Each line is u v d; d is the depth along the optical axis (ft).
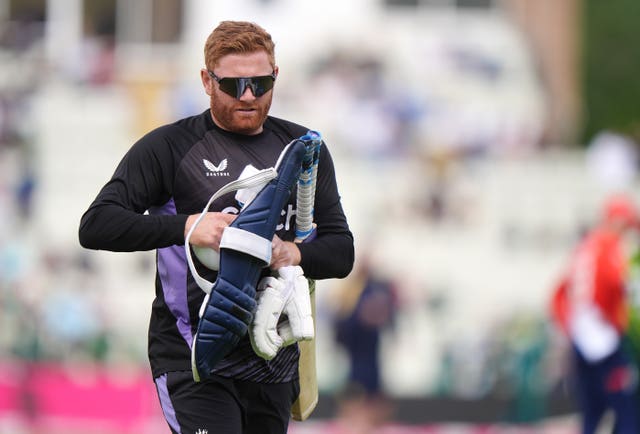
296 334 44.88
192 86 210.79
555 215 200.44
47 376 138.51
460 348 163.73
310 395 49.78
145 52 215.10
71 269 179.42
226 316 43.19
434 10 217.36
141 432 134.92
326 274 46.32
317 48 212.43
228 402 45.91
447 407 140.67
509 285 195.00
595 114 281.95
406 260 194.18
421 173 202.49
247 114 44.45
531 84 216.33
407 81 211.20
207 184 44.83
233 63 43.88
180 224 43.45
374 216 198.49
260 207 43.37
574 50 221.66
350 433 136.77
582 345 100.68
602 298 99.71
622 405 100.37
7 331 166.09
